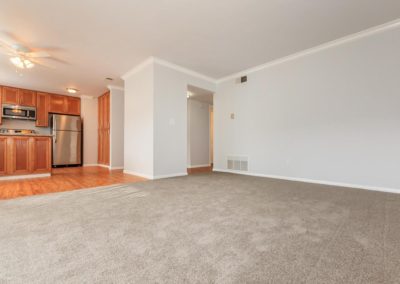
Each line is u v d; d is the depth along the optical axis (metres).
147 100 3.87
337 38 3.08
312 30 2.86
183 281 0.89
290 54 3.62
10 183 3.29
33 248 1.18
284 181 3.47
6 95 5.14
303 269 0.98
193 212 1.83
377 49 2.80
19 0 2.19
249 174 4.31
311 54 3.43
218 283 0.88
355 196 2.41
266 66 4.06
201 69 4.32
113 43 3.18
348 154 3.03
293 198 2.32
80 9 2.36
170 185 3.07
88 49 3.35
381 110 2.76
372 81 2.84
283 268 0.99
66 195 2.45
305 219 1.66
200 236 1.34
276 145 3.88
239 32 2.90
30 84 5.09
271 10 2.42
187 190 2.72
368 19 2.61
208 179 3.65
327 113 3.24
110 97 5.40
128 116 4.46
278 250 1.17
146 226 1.51
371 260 1.06
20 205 2.03
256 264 1.02
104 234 1.37
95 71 4.29
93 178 3.78
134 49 3.38
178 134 4.12
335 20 2.63
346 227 1.49
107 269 0.98
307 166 3.46
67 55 3.55
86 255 1.10
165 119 3.91
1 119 5.09
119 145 5.54
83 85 5.25
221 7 2.36
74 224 1.54
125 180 3.55
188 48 3.38
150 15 2.49
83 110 6.34
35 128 5.80
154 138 3.73
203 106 6.53
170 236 1.34
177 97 4.13
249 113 4.36
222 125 4.92
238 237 1.33
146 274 0.94
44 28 2.73
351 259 1.07
